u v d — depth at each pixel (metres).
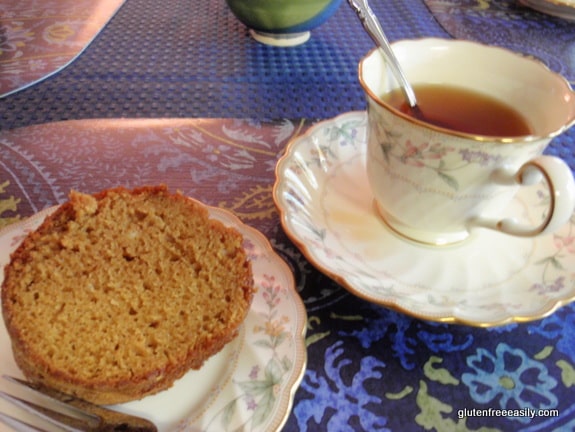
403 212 0.25
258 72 0.40
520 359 0.23
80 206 0.24
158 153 0.31
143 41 0.43
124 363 0.20
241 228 0.26
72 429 0.19
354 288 0.22
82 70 0.38
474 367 0.22
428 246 0.26
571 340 0.24
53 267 0.23
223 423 0.19
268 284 0.24
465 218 0.25
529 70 0.27
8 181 0.28
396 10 0.49
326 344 0.23
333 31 0.46
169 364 0.20
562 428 0.20
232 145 0.33
